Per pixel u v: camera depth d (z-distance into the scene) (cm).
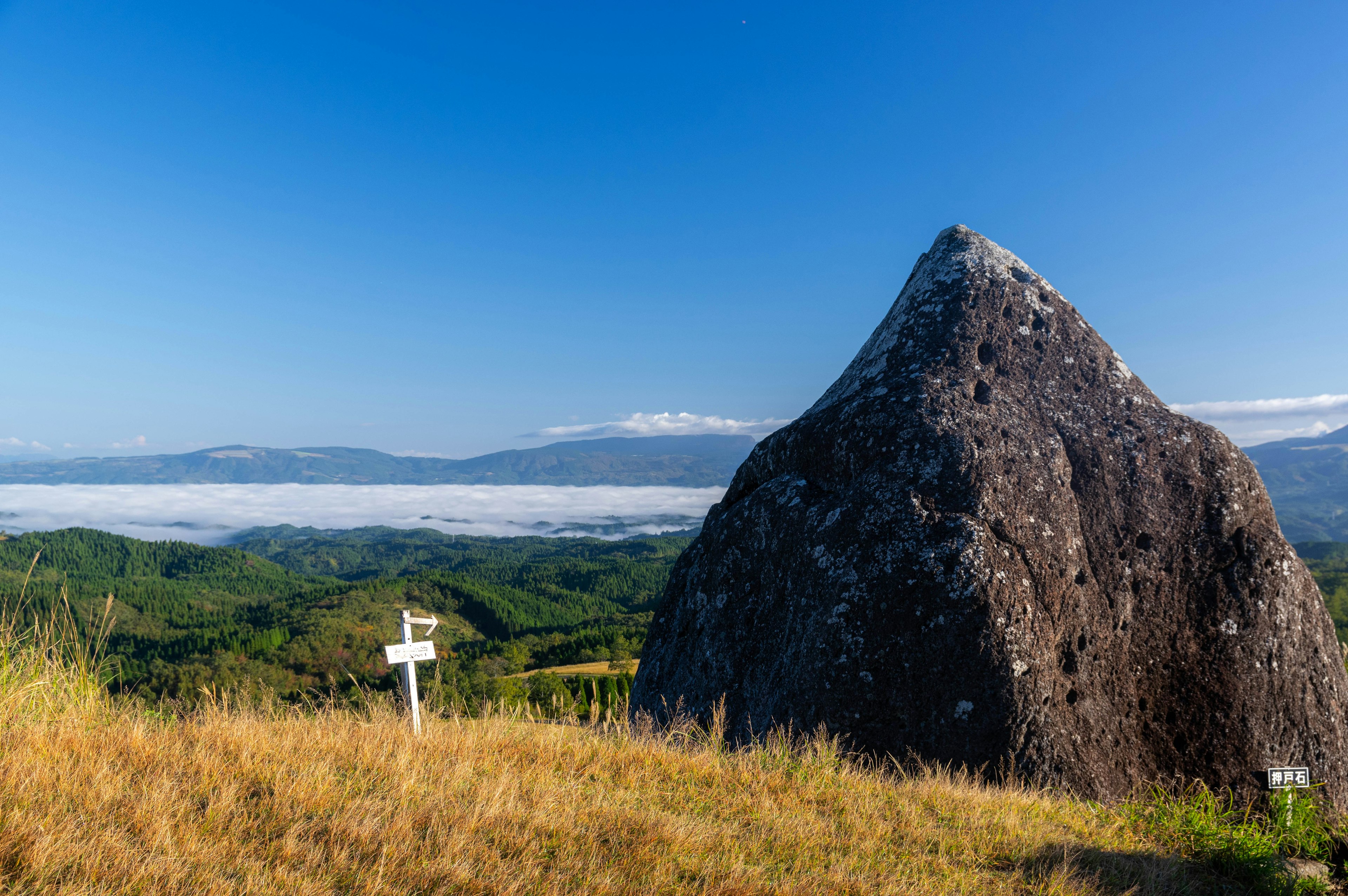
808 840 494
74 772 459
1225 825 620
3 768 441
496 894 361
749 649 912
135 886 336
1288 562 866
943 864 484
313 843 395
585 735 742
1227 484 877
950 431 839
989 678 729
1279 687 834
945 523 780
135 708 637
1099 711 784
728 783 616
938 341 955
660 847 445
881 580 774
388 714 696
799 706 783
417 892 359
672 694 990
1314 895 548
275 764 513
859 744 743
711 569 1015
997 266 1016
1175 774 795
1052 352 956
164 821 391
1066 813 638
